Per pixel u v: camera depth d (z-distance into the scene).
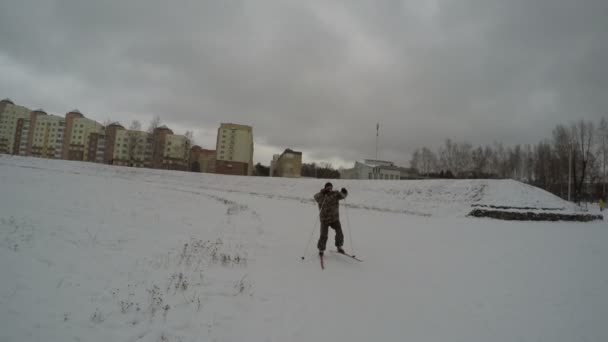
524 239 11.46
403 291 5.17
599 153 46.25
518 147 69.06
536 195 24.52
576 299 5.09
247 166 94.12
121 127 93.75
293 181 41.50
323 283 5.26
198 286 4.55
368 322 3.94
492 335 3.80
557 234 13.23
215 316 3.71
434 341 3.58
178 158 92.44
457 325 4.02
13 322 3.13
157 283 4.55
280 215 15.67
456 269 6.73
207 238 8.08
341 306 4.37
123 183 28.81
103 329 3.23
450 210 23.08
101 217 9.98
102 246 6.36
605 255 8.67
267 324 3.65
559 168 52.81
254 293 4.51
